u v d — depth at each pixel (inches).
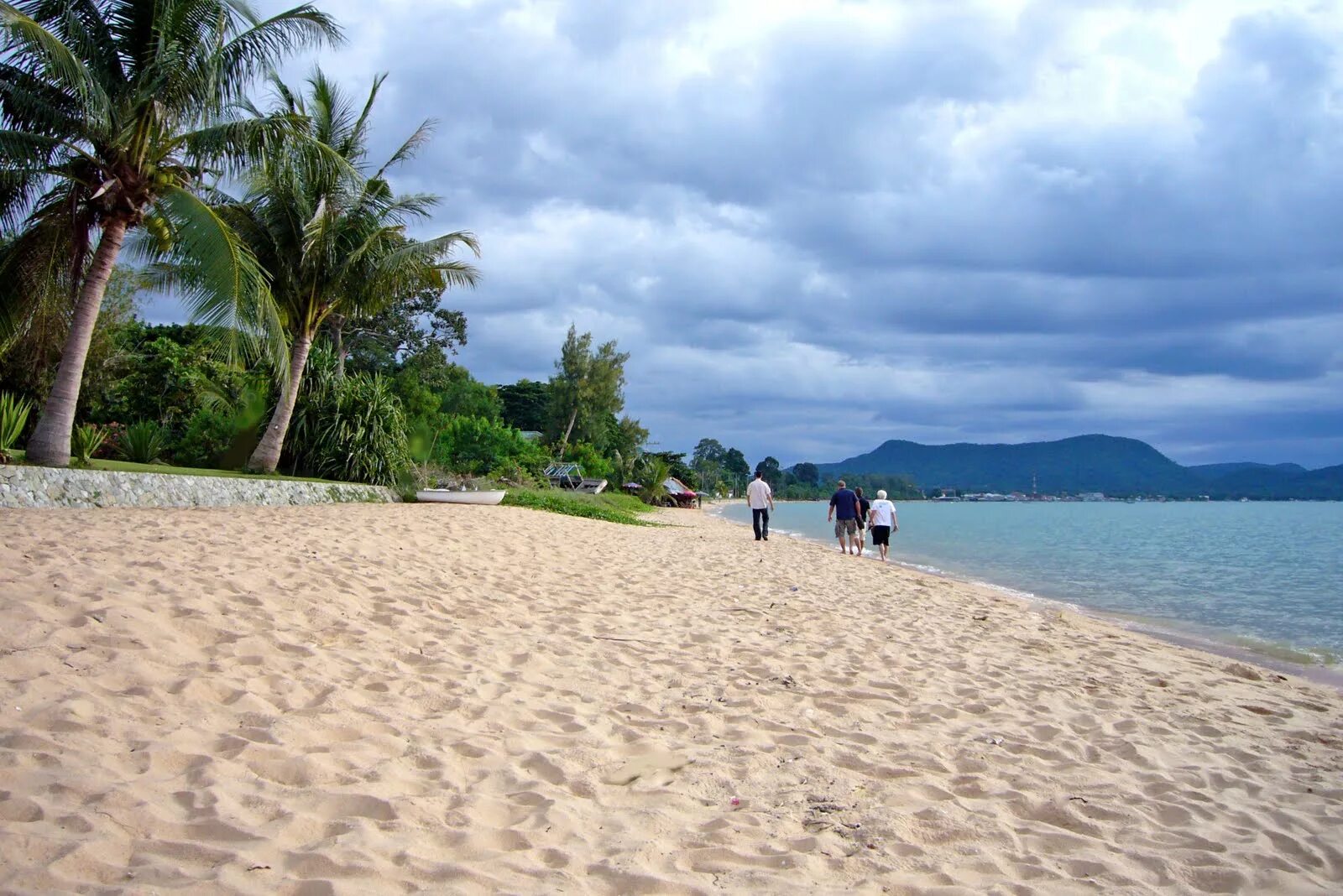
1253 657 362.0
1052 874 119.0
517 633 250.4
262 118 544.7
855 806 140.1
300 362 716.0
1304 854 131.3
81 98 467.2
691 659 241.6
